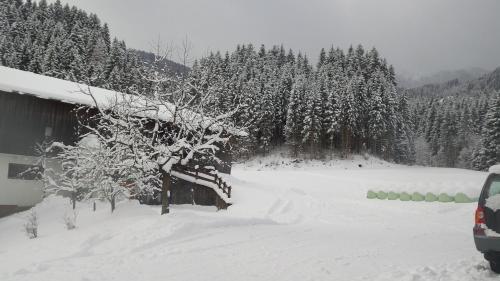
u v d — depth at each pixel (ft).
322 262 27.45
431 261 26.55
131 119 57.36
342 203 91.20
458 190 82.79
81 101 85.35
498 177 23.06
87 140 77.66
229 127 62.28
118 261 30.55
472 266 23.20
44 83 91.20
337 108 262.26
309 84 305.32
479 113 401.90
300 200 94.84
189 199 93.50
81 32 308.60
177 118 62.08
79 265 29.50
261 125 256.73
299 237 41.09
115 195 63.67
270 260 28.71
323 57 440.04
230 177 114.93
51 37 286.05
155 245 37.17
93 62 235.20
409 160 305.94
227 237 40.16
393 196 93.61
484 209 22.67
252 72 337.72
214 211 88.94
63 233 46.91
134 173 62.59
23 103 81.76
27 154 81.46
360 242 37.70
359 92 285.23
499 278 20.34
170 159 56.85
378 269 24.45
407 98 330.54
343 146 268.00
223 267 26.76
